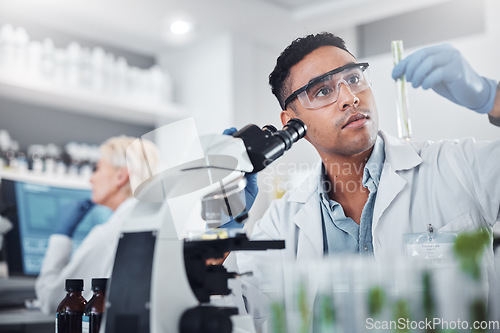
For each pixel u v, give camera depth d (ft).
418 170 5.98
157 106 13.91
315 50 5.98
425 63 6.48
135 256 3.67
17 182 12.36
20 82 11.94
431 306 3.86
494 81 6.61
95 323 4.26
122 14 12.94
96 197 12.82
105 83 13.51
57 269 11.98
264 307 4.92
